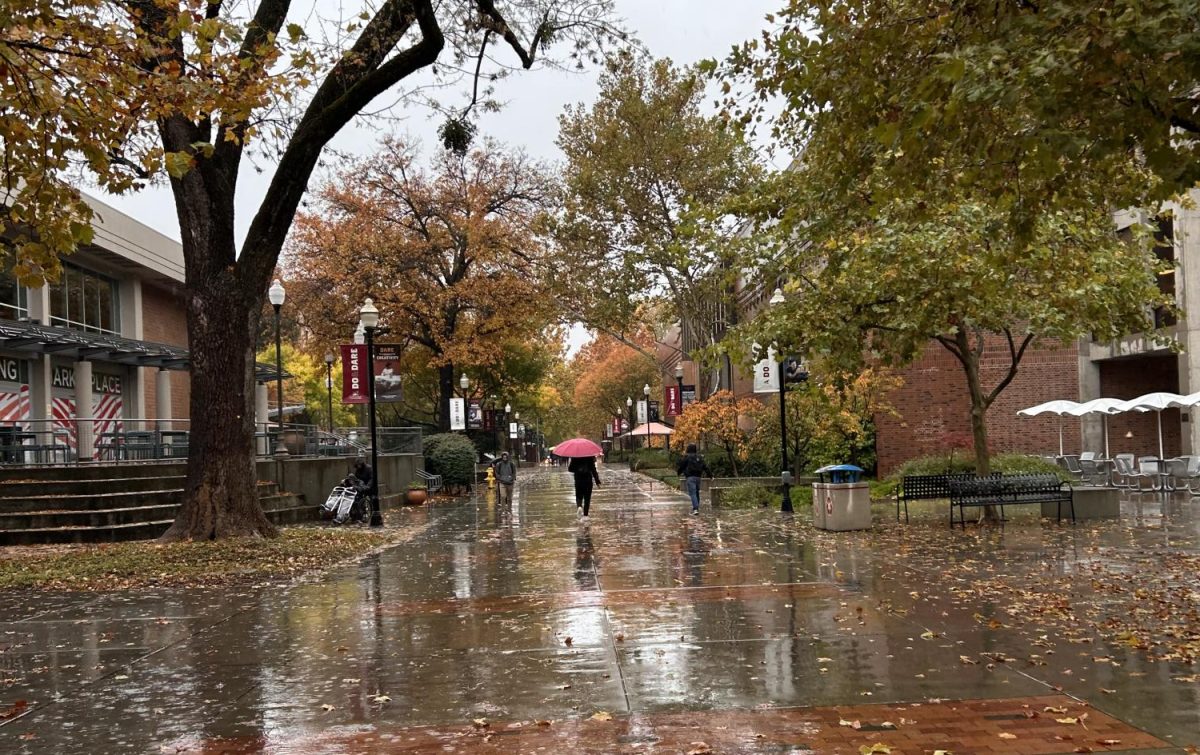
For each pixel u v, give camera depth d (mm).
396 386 27016
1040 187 8094
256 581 12164
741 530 17672
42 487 18984
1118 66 6211
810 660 7113
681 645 7734
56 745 5555
